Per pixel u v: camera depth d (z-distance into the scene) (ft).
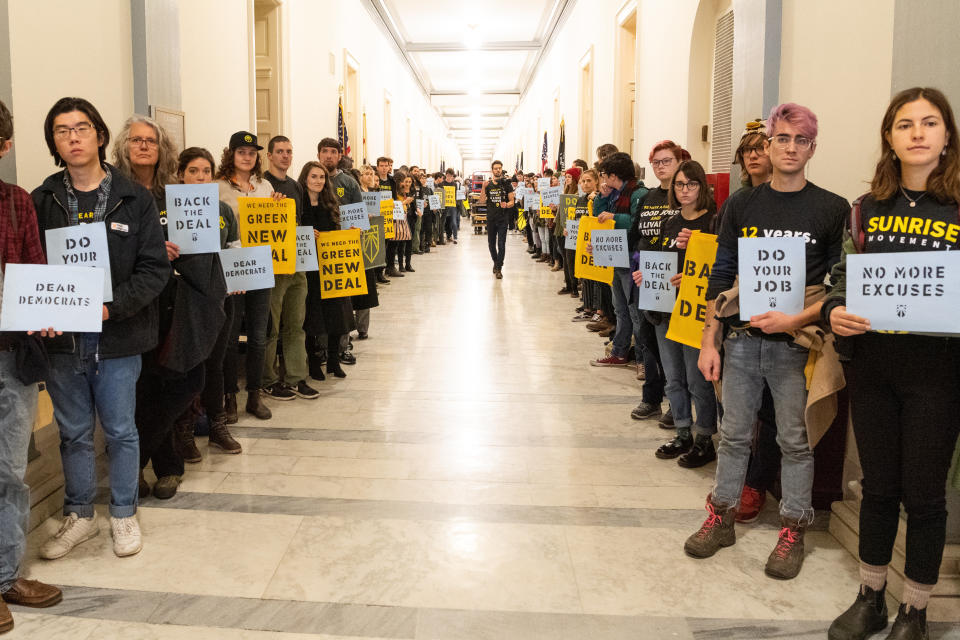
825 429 8.47
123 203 8.61
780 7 13.60
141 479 10.65
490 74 77.20
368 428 13.78
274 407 14.98
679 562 8.98
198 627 7.55
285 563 8.84
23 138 11.43
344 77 38.37
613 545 9.38
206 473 11.58
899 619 7.10
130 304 8.49
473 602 8.05
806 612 7.92
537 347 20.58
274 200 13.79
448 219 57.82
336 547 9.25
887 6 10.27
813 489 9.95
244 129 22.38
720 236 8.90
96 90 13.46
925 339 6.63
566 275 29.50
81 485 9.20
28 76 11.51
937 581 7.41
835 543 9.50
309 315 16.16
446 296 29.50
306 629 7.53
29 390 7.85
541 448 12.82
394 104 58.59
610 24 32.63
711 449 12.00
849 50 11.30
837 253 8.07
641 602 8.08
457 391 16.26
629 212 16.12
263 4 26.14
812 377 8.20
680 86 21.99
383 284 32.86
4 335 7.54
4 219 7.59
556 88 53.21
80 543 9.25
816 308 7.78
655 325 12.37
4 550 7.82
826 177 12.12
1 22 10.11
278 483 11.22
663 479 11.50
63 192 8.46
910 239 6.57
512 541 9.46
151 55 14.90
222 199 13.62
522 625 7.63
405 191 35.83
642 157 27.02
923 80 7.97
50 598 7.88
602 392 16.25
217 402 12.45
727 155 19.29
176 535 9.54
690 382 11.68
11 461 7.68
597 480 11.44
